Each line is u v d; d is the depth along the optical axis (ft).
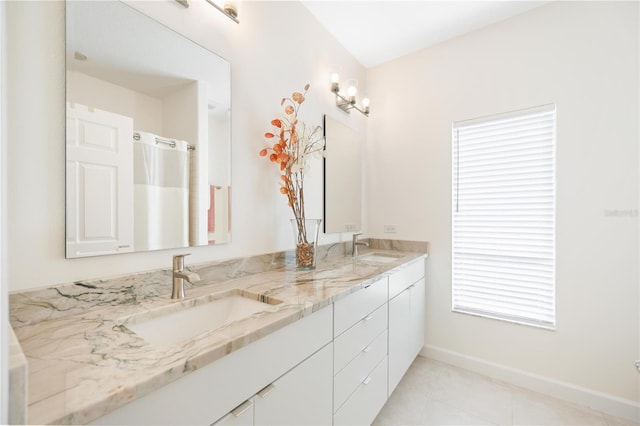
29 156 2.67
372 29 6.92
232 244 4.63
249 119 4.94
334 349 3.79
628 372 5.29
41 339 2.35
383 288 5.22
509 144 6.58
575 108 5.76
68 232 2.87
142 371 1.86
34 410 1.46
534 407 5.58
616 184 5.39
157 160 3.63
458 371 6.91
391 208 8.29
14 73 2.58
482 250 6.94
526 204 6.38
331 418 3.73
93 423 1.59
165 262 3.74
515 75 6.44
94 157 3.07
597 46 5.56
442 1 5.98
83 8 3.00
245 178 4.87
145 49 3.52
